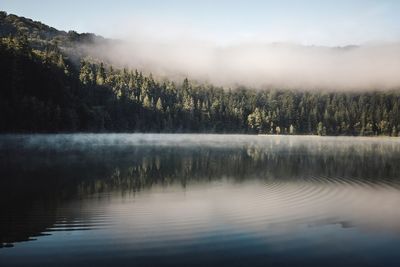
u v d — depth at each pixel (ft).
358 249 43.19
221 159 147.54
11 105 268.00
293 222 53.52
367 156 167.94
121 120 413.59
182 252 42.11
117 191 77.10
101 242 44.93
